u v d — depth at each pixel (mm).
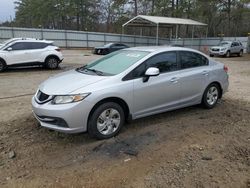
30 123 5680
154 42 43500
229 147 4699
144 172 3877
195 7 46562
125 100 5051
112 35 39781
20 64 14555
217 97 6938
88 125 4762
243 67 18953
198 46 41375
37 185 3582
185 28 53938
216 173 3895
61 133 5137
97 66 5727
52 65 15531
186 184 3613
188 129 5426
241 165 4137
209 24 50781
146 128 5434
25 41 14797
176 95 5895
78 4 60062
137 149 4555
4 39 33062
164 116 6145
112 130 4996
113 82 4945
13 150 4473
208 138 5031
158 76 5531
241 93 8961
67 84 4848
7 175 3795
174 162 4145
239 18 47375
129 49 6129
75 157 4277
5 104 7336
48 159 4215
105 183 3627
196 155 4379
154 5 51219
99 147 4617
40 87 5137
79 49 36938
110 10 61438
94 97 4652
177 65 5980
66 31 36656
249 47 37094
